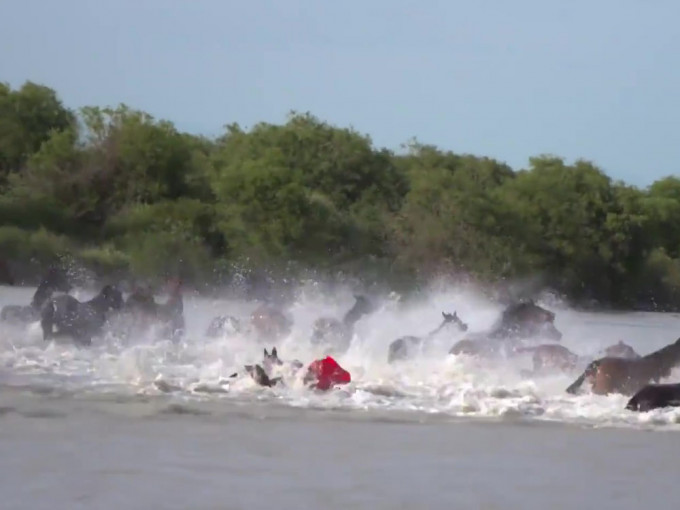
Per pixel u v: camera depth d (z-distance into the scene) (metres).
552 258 155.38
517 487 27.75
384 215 152.62
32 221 137.75
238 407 37.41
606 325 101.25
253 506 25.14
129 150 148.38
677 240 185.75
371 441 32.75
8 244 117.69
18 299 82.56
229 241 133.62
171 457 29.59
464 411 38.47
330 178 167.25
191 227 134.12
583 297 157.62
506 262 145.88
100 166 147.38
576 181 164.12
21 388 39.41
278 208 134.12
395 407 38.72
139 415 35.28
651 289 167.38
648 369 42.91
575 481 28.59
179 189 151.12
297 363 43.31
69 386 40.12
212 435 32.66
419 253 143.00
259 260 130.50
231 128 182.12
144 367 44.75
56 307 51.75
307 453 30.69
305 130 173.25
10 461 28.56
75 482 26.70
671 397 39.53
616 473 29.62
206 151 177.12
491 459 30.88
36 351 48.50
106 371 43.81
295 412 37.03
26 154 160.00
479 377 45.78
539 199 157.25
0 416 34.31
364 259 138.50
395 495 26.55
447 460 30.55
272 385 41.72
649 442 34.00
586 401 41.12
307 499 25.86
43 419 34.06
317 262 134.25
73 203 143.50
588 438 34.44
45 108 165.88
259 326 56.53
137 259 122.69
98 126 154.12
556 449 32.59
